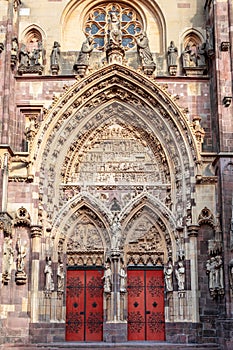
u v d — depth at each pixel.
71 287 41.16
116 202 41.94
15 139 41.28
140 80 42.50
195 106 42.31
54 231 40.59
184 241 40.03
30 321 37.94
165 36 44.84
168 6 45.41
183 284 39.25
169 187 41.88
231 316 35.44
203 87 42.69
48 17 45.06
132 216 41.88
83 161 43.22
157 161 43.16
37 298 38.53
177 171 41.66
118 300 39.78
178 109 41.56
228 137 38.97
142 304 40.88
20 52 43.44
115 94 43.56
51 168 41.56
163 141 42.72
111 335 39.19
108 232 41.31
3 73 40.66
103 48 45.28
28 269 38.84
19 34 44.53
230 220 37.22
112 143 43.66
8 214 37.94
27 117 42.31
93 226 42.09
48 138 41.38
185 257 39.59
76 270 41.47
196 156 40.47
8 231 37.94
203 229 39.78
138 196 41.69
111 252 40.62
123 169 43.03
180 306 39.00
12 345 36.66
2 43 41.16
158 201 41.47
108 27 45.81
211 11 42.75
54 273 40.06
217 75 40.25
